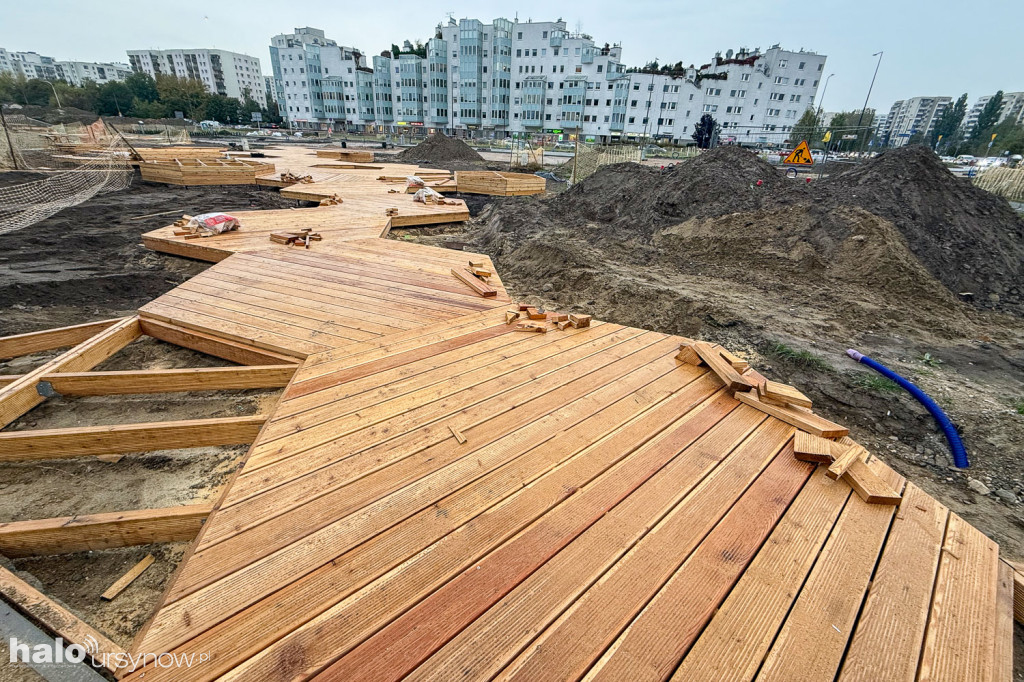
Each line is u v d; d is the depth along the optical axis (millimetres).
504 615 1446
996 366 4578
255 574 1546
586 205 11375
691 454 2287
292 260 5504
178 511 1989
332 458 2131
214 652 1312
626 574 1604
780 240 7656
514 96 51188
